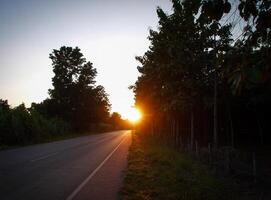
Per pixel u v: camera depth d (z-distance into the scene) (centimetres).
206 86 2055
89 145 3647
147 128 6669
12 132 3822
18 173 1470
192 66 1852
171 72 1972
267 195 1123
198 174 1423
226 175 1456
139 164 1781
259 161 2080
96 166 1723
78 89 8900
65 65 8975
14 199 961
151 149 2723
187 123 4362
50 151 2744
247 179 1402
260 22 314
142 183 1198
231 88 317
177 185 1155
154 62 2223
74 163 1855
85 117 9062
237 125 3916
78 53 8994
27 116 4322
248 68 297
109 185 1177
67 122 7938
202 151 2023
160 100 2656
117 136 6781
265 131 3750
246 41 334
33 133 4328
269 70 297
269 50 308
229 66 343
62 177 1361
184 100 2100
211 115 3841
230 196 1073
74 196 997
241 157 1966
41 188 1125
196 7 342
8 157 2208
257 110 3459
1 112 3881
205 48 1733
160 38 1900
